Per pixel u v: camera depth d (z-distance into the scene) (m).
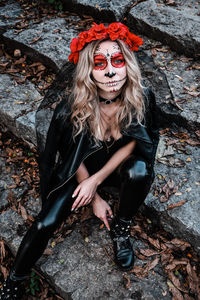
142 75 1.87
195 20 2.96
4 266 2.12
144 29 3.08
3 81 2.94
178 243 1.97
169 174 2.15
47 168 1.78
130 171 1.63
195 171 2.15
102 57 1.47
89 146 1.69
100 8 3.25
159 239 2.03
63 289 1.84
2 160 2.64
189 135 2.37
